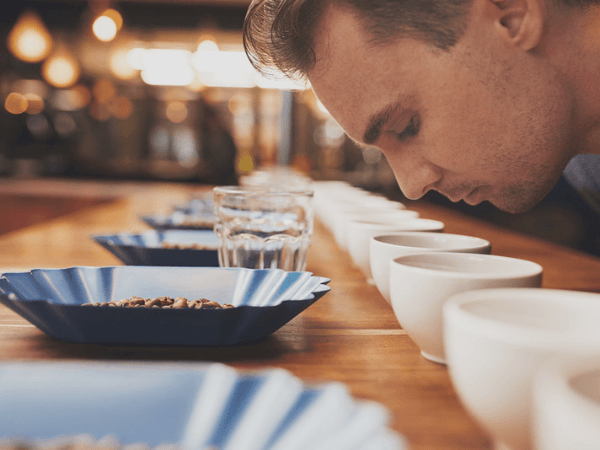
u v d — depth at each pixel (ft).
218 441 0.98
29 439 0.98
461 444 1.09
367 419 0.91
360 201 5.36
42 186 14.32
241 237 2.69
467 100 2.49
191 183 17.48
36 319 1.65
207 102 24.56
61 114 22.80
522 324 1.08
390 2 2.34
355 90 2.47
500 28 2.43
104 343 1.70
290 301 1.68
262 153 22.71
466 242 2.22
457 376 0.98
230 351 1.69
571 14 2.57
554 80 2.58
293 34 2.46
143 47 23.11
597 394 0.69
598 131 2.85
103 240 3.00
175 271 2.11
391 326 2.05
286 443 0.92
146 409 1.04
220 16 20.66
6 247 3.83
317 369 1.54
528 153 2.64
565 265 3.59
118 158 25.63
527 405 0.86
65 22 21.27
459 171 2.71
